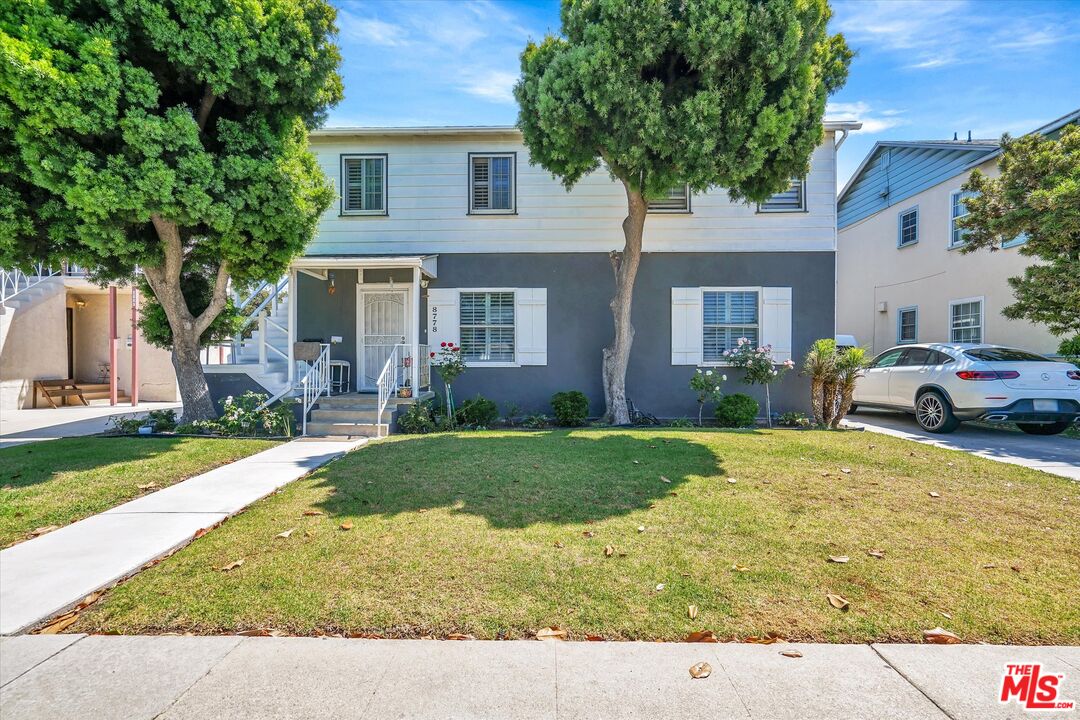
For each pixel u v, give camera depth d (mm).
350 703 2098
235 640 2518
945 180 13992
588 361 10695
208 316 8680
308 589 2953
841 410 9391
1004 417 7875
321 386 9422
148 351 14789
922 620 2664
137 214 6617
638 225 9195
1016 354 8477
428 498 4602
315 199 8008
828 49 7762
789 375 10578
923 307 14805
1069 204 8727
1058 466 6031
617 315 9586
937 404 8633
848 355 9398
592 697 2133
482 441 7266
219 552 3471
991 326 12719
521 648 2455
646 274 10711
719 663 2342
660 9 7039
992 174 12625
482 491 4801
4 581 3068
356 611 2732
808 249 10586
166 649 2445
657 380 10695
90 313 15383
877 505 4449
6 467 5746
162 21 6176
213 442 7406
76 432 8867
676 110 7324
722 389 10633
